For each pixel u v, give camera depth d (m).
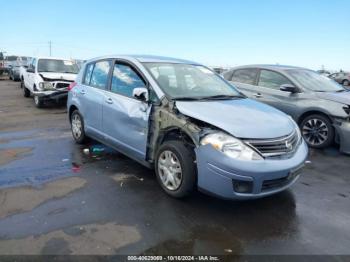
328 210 3.93
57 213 3.63
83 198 4.02
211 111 3.94
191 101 4.27
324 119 6.48
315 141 6.68
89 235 3.22
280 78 7.48
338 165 5.64
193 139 3.74
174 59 5.46
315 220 3.68
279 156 3.67
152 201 3.98
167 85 4.51
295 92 7.02
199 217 3.64
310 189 4.55
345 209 3.97
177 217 3.62
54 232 3.26
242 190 3.54
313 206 4.02
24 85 15.05
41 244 3.05
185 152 3.86
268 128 3.73
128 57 5.15
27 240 3.11
